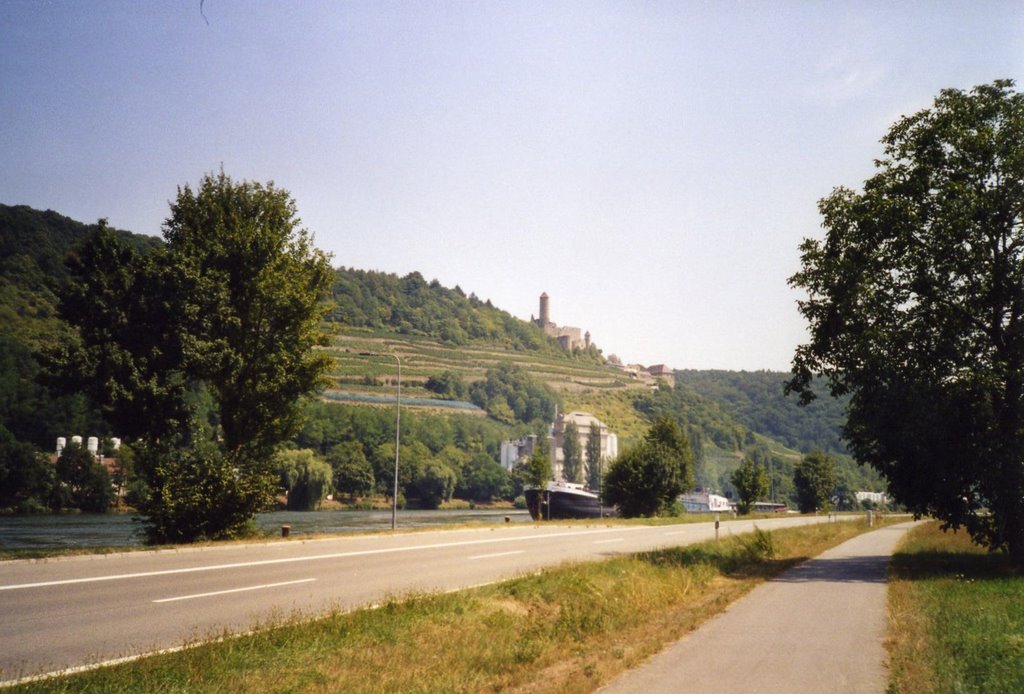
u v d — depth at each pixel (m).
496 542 33.09
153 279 28.95
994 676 9.57
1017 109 24.67
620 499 84.50
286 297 30.66
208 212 32.31
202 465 28.94
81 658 10.06
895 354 24.75
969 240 24.48
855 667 10.27
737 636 12.62
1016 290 24.09
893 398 24.62
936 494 26.19
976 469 24.42
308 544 28.59
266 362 30.89
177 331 28.84
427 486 151.75
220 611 13.78
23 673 9.12
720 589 19.84
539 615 14.72
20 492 83.69
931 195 25.38
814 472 117.00
